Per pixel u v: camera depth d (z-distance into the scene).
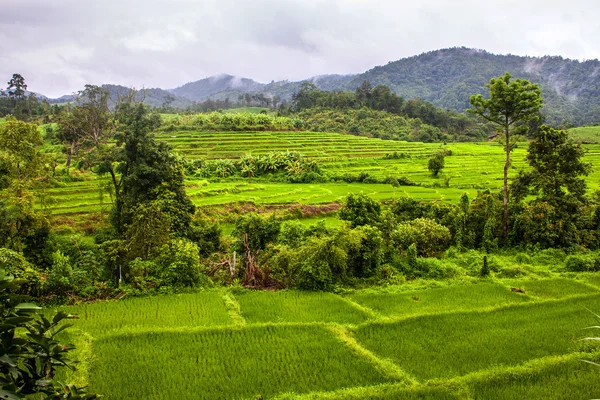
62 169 49.75
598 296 17.28
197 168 66.56
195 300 16.86
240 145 86.75
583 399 10.02
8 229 20.80
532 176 28.86
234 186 56.00
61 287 16.70
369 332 13.97
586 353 12.02
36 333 5.14
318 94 167.00
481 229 28.00
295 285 18.89
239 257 21.19
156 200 25.36
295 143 92.75
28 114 102.50
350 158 84.00
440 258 24.61
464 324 14.57
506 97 26.62
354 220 27.23
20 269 16.16
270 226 23.64
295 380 11.01
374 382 10.99
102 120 49.78
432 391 10.35
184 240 22.64
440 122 155.38
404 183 63.62
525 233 26.72
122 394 10.24
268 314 15.66
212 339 13.16
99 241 25.78
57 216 35.41
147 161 27.72
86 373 10.95
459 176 69.75
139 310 15.72
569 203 27.59
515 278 20.34
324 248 19.20
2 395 4.19
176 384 10.76
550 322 14.78
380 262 21.08
